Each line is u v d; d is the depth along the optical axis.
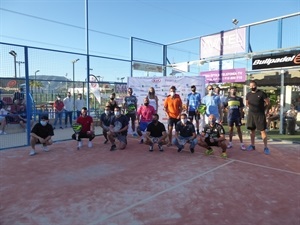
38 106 12.48
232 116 8.22
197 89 10.53
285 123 11.02
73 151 7.94
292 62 10.12
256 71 11.31
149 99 9.46
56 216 3.74
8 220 3.62
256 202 4.21
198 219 3.64
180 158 7.06
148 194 4.54
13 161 6.76
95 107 13.53
